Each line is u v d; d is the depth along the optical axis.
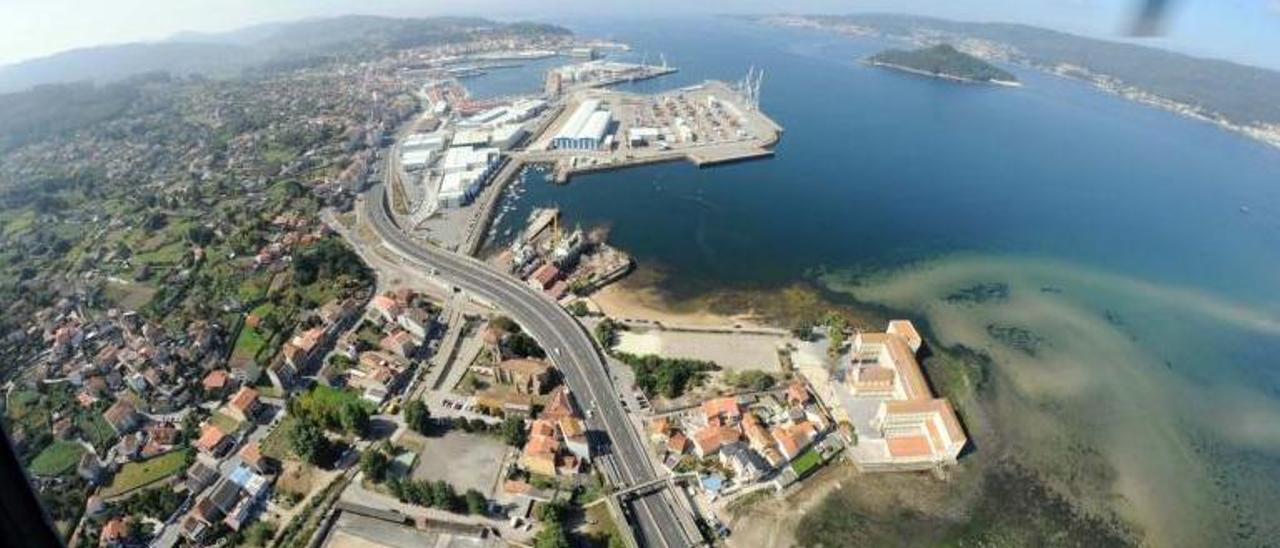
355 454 176.00
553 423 181.38
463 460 174.75
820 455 180.00
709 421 186.00
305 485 167.75
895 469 178.75
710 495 167.88
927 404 185.25
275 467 172.25
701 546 155.25
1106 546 164.62
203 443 175.50
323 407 183.88
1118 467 186.62
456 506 159.50
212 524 157.25
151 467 173.62
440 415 189.75
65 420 188.25
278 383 198.38
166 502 160.88
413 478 168.88
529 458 171.38
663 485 170.00
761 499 168.88
